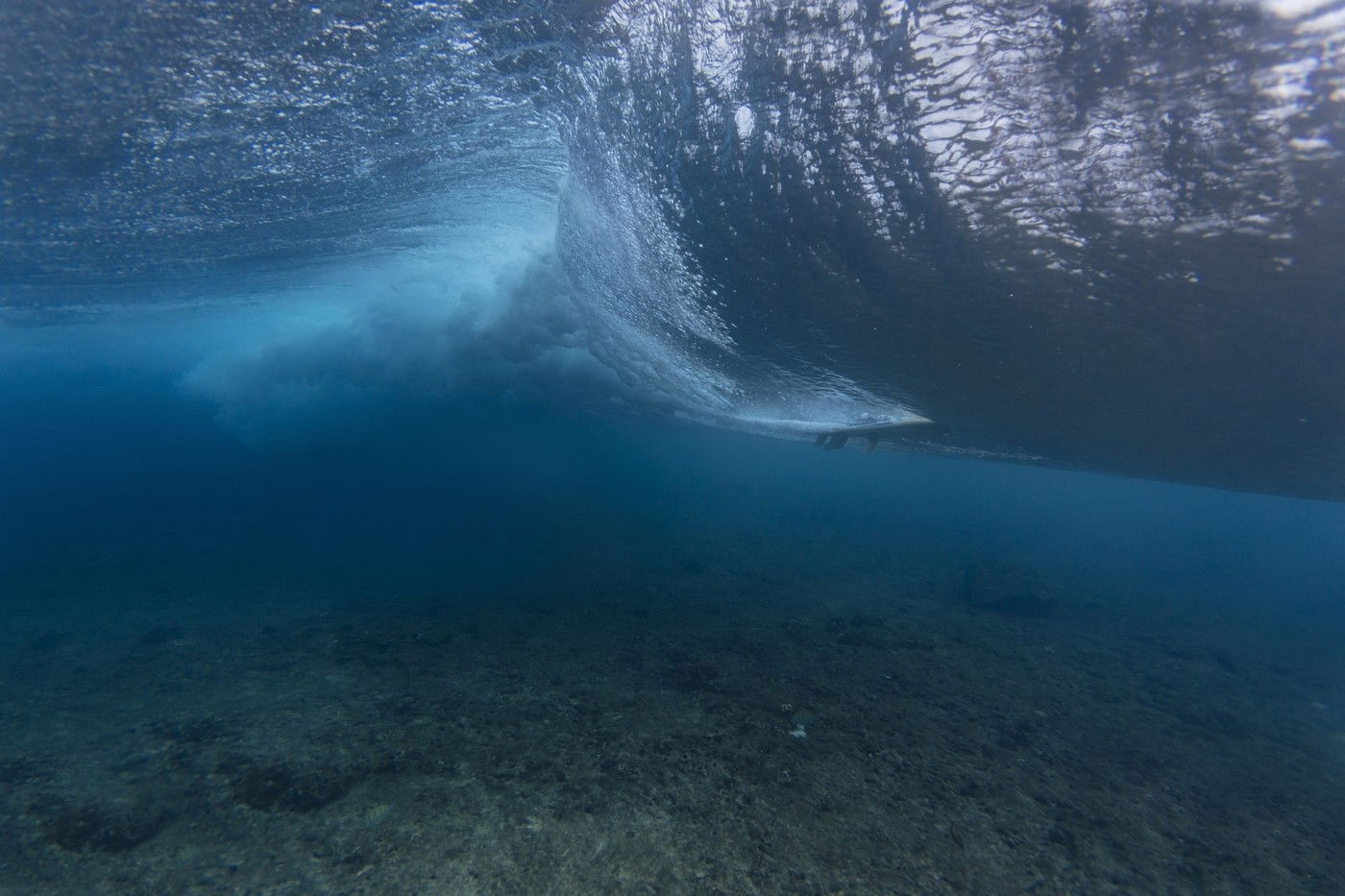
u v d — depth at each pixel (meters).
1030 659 9.87
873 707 7.41
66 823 4.68
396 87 4.87
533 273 13.46
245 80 4.52
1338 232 2.03
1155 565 25.80
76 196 6.79
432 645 8.71
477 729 6.31
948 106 2.49
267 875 4.27
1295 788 6.51
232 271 12.20
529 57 4.43
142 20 3.68
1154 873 4.92
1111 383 4.06
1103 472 11.08
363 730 6.23
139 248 9.25
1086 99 2.15
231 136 5.56
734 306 5.71
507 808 5.04
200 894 4.09
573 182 7.36
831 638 10.02
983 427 6.92
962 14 2.15
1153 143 2.15
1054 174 2.47
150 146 5.56
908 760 6.22
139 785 5.23
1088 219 2.56
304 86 4.69
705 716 6.79
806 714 6.99
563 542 16.97
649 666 8.23
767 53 2.93
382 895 4.11
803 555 17.91
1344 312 2.42
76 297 13.33
